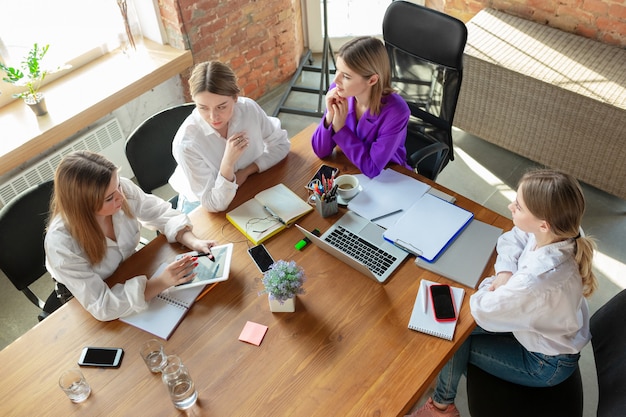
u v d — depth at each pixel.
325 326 1.55
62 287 1.91
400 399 1.36
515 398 1.63
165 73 3.01
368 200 1.92
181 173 2.25
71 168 1.54
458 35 2.16
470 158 3.26
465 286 1.63
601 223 2.79
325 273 1.70
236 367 1.47
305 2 3.87
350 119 2.18
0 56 2.64
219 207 1.92
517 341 1.69
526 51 2.93
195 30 3.09
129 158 2.24
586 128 2.70
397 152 2.25
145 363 1.50
